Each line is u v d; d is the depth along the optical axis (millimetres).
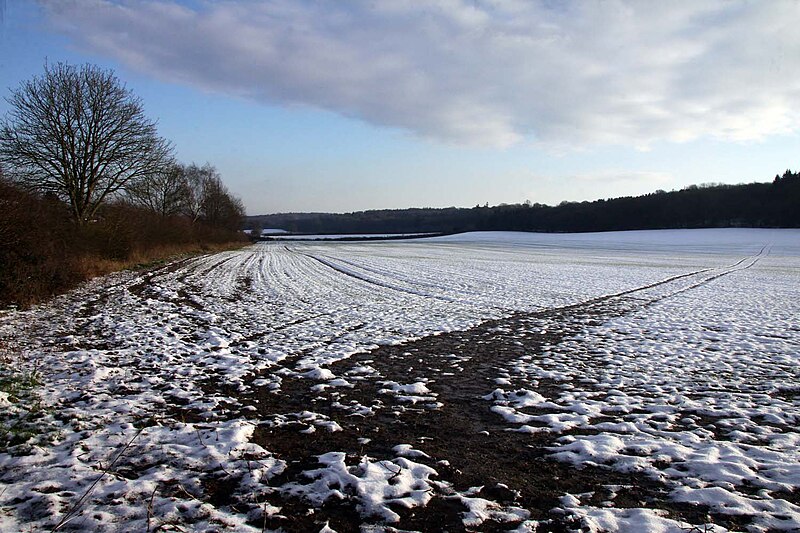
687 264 44938
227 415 6418
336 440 5676
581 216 137000
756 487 4590
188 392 7262
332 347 10727
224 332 12078
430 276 30438
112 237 29797
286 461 5055
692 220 118812
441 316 15539
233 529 3791
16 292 14969
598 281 28672
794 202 106500
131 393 7109
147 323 12758
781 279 31141
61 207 24453
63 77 29750
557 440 5781
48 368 8141
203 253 53312
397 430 6070
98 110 30359
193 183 75250
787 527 3896
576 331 13258
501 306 18094
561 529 3883
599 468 5023
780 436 5883
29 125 29094
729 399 7375
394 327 13438
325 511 4105
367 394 7531
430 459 5191
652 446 5523
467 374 8867
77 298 16656
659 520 3963
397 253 60844
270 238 129500
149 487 4395
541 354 10508
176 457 5020
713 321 14898
